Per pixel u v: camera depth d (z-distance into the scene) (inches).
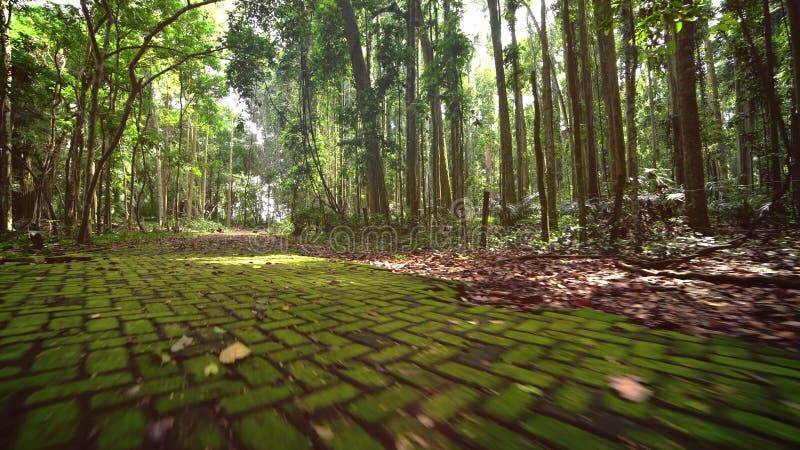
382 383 52.5
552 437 39.8
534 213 476.7
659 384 53.2
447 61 493.0
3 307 95.1
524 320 89.4
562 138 711.7
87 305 98.2
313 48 608.1
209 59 633.0
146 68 595.5
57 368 55.5
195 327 79.3
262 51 488.7
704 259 185.9
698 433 40.8
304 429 40.3
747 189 414.3
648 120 716.7
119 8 387.5
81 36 460.4
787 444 38.8
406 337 74.8
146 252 300.0
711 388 52.0
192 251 323.0
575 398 48.8
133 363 58.1
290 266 211.6
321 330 79.0
